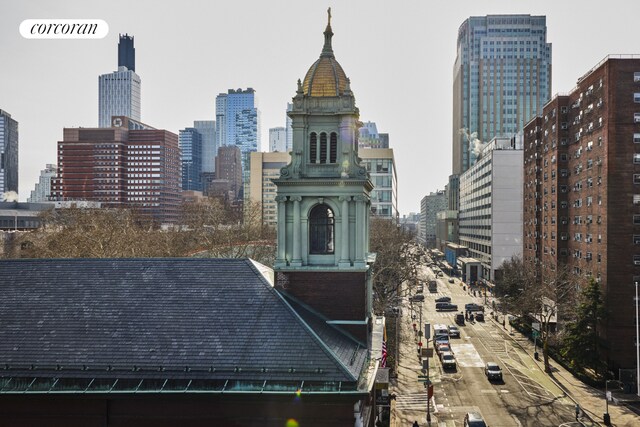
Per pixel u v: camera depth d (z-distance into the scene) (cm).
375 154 13700
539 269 8544
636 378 5303
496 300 10681
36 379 2212
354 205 2855
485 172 14250
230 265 2745
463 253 17588
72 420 2192
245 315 2492
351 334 2795
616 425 4209
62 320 2472
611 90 6166
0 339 2381
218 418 2177
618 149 6116
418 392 5056
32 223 13750
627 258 5988
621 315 5841
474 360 6247
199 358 2284
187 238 8625
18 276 2709
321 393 2116
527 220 10225
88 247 6631
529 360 6266
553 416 4403
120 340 2367
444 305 9875
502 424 4222
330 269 2820
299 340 2366
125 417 2189
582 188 7212
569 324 5719
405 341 7256
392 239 8256
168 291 2611
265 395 2128
